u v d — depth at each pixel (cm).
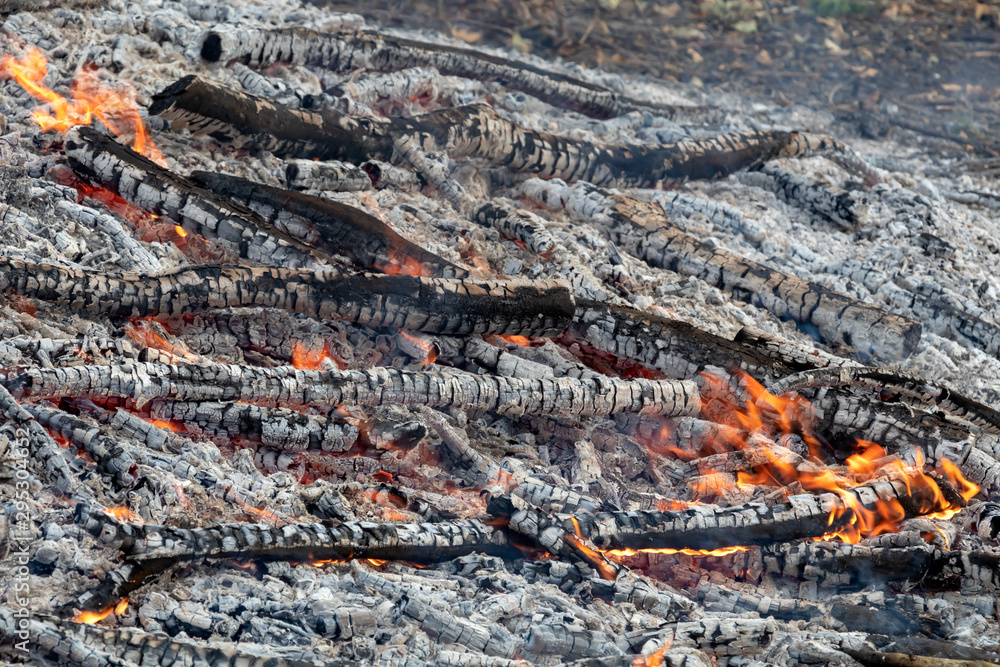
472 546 1123
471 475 1282
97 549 962
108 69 1795
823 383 1452
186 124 1639
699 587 1188
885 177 2722
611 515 1196
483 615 1025
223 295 1293
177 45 1986
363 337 1441
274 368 1235
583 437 1415
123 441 1109
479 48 3167
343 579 1041
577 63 3694
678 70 3844
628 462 1426
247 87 1912
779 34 4475
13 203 1430
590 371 1473
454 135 1922
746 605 1155
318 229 1516
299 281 1327
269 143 1720
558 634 1001
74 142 1474
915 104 3938
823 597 1216
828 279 2017
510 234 1812
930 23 4822
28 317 1197
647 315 1525
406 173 1853
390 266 1505
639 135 2619
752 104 3531
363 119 1836
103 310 1248
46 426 1082
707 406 1495
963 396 1541
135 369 1136
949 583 1216
